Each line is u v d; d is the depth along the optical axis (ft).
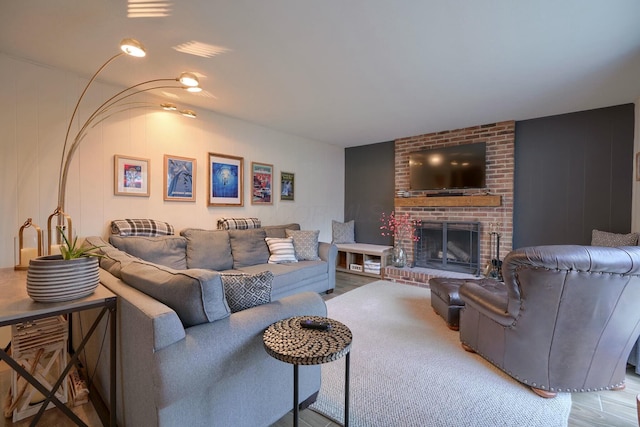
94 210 9.04
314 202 17.17
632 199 10.87
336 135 16.03
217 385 4.13
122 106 9.59
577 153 12.00
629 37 6.68
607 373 5.73
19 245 6.23
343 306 10.90
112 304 4.52
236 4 5.59
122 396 4.56
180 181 11.09
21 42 6.95
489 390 5.93
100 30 6.45
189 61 7.84
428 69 8.27
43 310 3.95
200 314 4.02
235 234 11.42
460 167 14.20
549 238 12.59
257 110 11.84
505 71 8.39
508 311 5.95
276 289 10.05
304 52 7.36
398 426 4.93
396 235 16.38
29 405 5.26
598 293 5.10
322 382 6.23
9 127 7.58
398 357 7.23
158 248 9.23
